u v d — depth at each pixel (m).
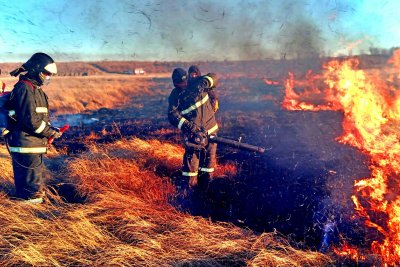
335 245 3.46
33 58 3.81
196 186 4.81
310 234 3.71
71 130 10.54
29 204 3.81
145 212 3.84
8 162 5.36
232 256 3.08
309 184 4.94
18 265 2.79
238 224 3.96
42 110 3.94
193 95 4.65
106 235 3.28
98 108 16.36
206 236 3.35
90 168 5.27
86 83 28.44
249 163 6.08
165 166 5.65
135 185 4.74
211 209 4.32
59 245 3.02
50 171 5.33
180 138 8.40
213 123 4.88
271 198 4.56
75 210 3.66
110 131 10.16
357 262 3.12
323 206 4.22
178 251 3.05
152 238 3.26
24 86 3.79
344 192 4.55
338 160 5.89
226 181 5.19
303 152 6.67
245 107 14.28
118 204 3.92
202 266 2.92
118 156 5.80
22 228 3.28
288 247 3.20
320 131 8.50
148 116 13.17
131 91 23.25
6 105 3.86
